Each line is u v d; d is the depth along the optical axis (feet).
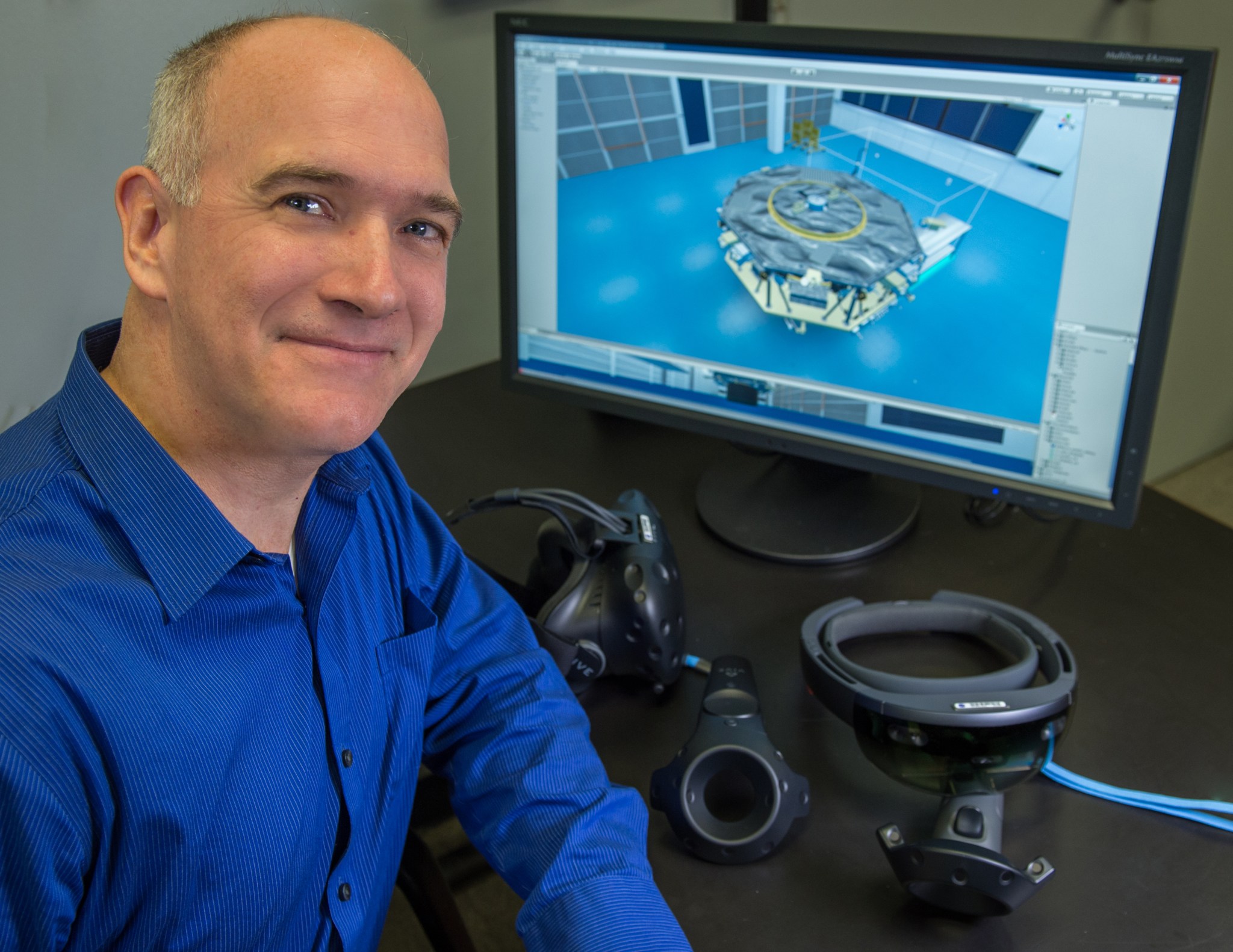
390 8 4.43
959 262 3.19
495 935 2.55
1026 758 2.66
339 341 1.91
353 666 2.48
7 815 1.71
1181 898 2.41
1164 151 2.82
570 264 3.90
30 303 4.07
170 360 2.03
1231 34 6.56
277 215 1.83
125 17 3.89
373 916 2.54
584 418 4.68
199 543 2.04
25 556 1.90
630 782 2.82
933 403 3.39
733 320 3.64
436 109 1.99
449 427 4.61
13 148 3.83
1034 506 3.34
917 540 3.77
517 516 3.91
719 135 3.44
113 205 4.13
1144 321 2.99
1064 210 2.99
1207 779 2.72
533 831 2.51
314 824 2.31
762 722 2.80
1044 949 2.30
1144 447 3.10
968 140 3.06
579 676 3.11
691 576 3.61
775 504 3.91
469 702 2.80
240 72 1.81
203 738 2.02
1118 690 3.03
